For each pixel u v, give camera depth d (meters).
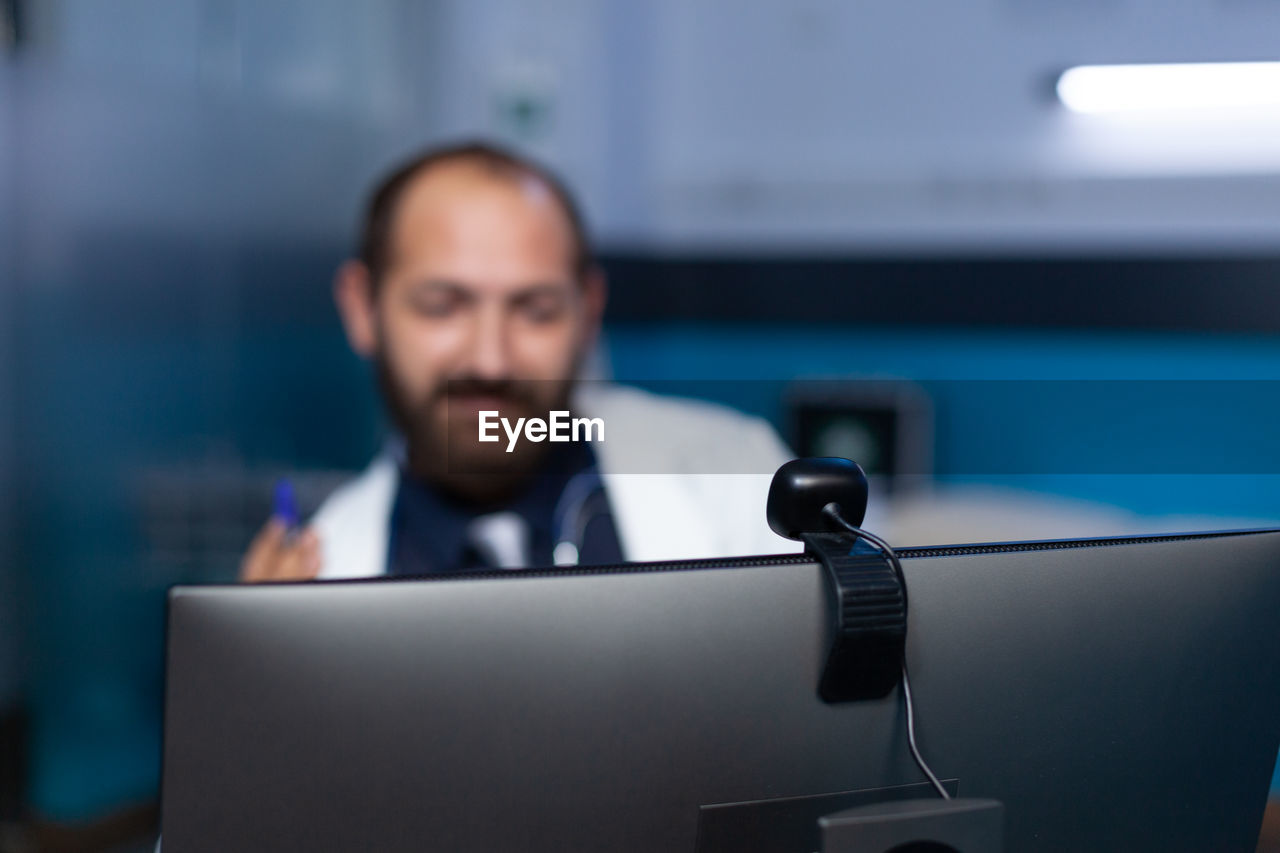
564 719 0.63
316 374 3.34
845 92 2.97
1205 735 0.74
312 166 3.28
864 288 3.00
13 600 2.85
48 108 2.71
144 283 2.92
